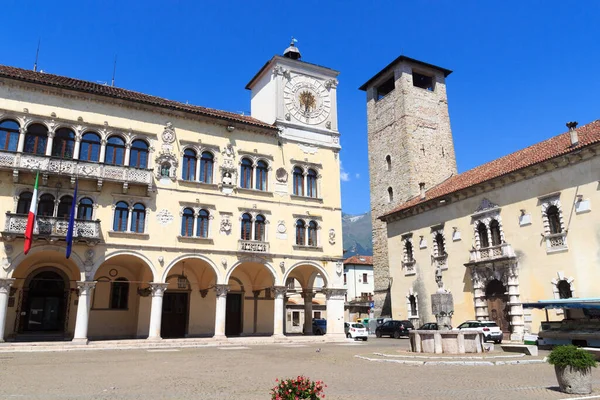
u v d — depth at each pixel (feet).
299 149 126.11
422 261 137.59
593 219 92.22
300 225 121.60
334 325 117.91
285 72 129.80
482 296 114.62
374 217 184.65
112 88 114.83
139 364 61.52
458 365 58.13
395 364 60.85
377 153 189.78
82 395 38.22
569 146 100.27
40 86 97.09
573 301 79.41
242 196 114.62
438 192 139.85
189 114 111.96
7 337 97.60
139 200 102.47
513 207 109.60
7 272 87.35
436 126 182.70
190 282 119.55
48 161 93.09
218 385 43.93
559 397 37.11
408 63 184.24
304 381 29.07
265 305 128.36
